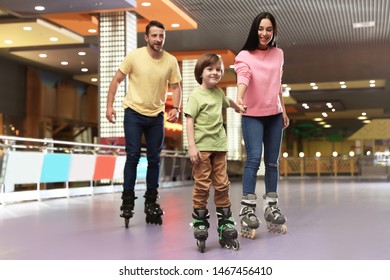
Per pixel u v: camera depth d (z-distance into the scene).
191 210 4.94
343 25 11.09
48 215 4.59
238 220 3.91
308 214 4.41
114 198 7.16
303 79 18.28
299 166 21.88
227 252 2.54
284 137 32.69
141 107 3.76
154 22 3.76
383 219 3.97
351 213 4.48
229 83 17.02
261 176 17.81
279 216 3.16
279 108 3.30
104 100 9.51
